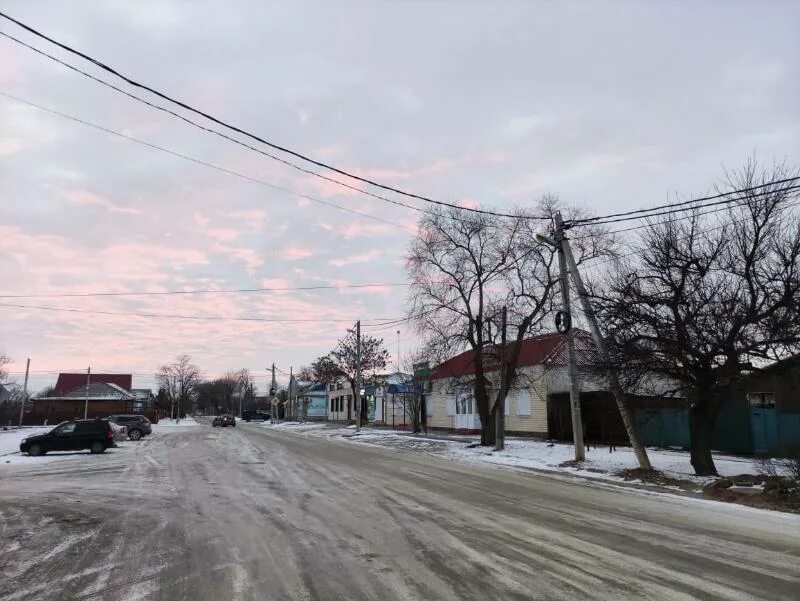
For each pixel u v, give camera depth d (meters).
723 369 14.45
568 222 19.31
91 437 25.70
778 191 14.47
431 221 26.72
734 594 6.00
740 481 13.55
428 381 40.53
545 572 6.73
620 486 14.57
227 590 6.12
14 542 8.43
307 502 11.86
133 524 9.70
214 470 18.06
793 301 13.31
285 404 104.50
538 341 31.47
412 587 6.17
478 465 19.64
